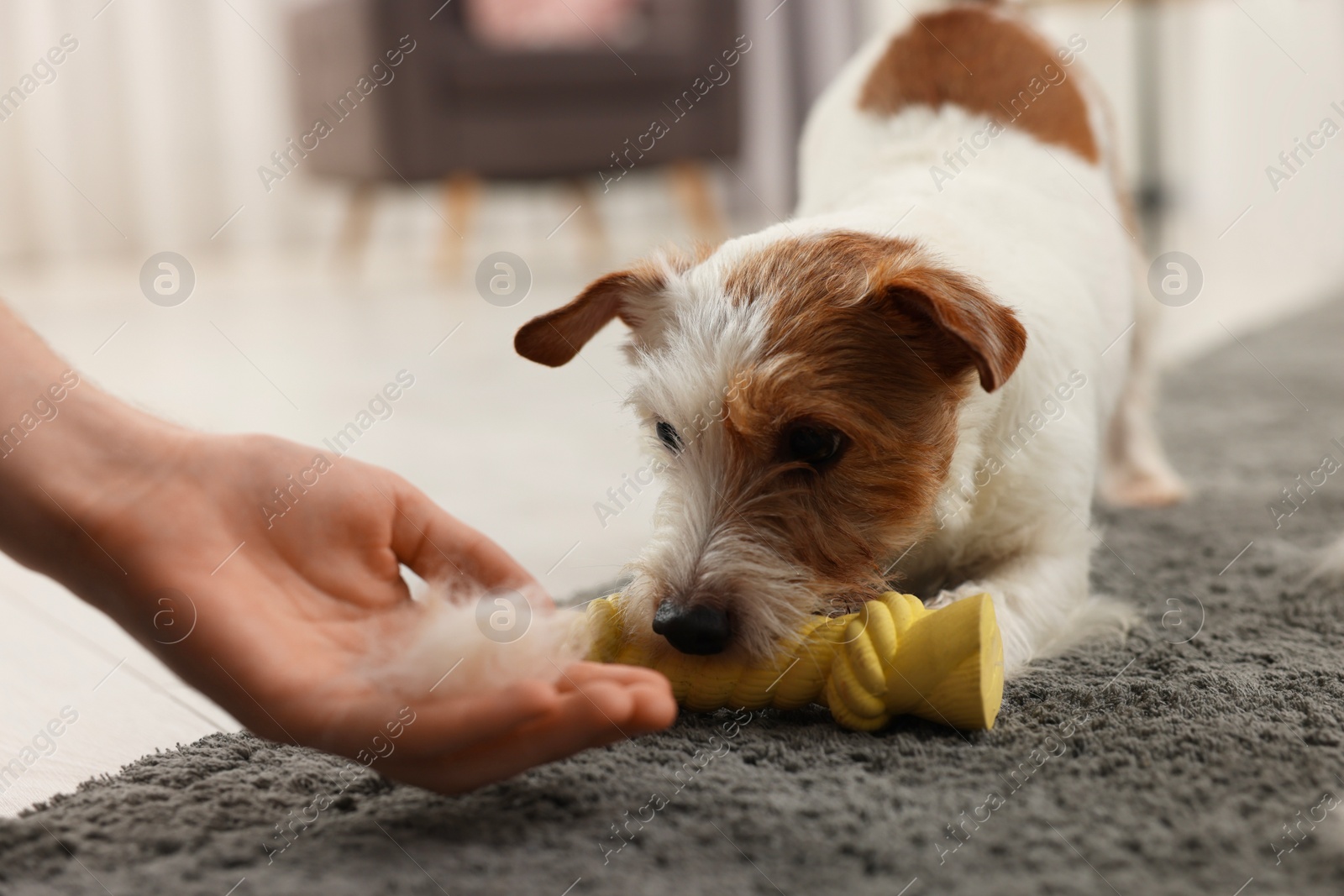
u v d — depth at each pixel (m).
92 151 3.00
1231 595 0.83
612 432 1.22
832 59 2.69
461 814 0.62
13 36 2.86
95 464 0.65
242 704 0.62
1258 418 1.27
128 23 2.99
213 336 1.95
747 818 0.61
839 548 0.75
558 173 2.43
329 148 2.60
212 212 3.17
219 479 0.65
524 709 0.58
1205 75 2.83
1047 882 0.58
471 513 1.00
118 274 2.84
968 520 0.80
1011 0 1.14
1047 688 0.72
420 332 1.92
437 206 3.36
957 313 0.72
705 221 2.51
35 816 0.63
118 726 0.73
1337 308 1.90
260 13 3.10
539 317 0.82
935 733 0.68
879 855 0.59
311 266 2.98
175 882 0.59
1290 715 0.68
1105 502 1.02
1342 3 2.55
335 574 0.65
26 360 0.67
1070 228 0.90
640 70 2.41
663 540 0.75
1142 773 0.64
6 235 2.94
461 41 2.34
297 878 0.59
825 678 0.70
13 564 0.96
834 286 0.77
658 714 0.60
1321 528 0.93
